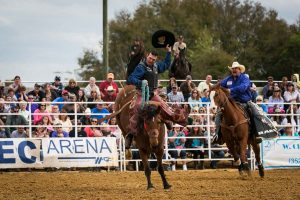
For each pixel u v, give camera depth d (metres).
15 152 20.81
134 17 68.00
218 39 66.62
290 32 67.38
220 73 57.34
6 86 25.58
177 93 23.14
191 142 22.61
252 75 62.91
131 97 14.91
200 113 22.66
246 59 64.69
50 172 20.50
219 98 17.23
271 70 63.03
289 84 24.81
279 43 65.88
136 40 17.66
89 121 22.05
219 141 18.14
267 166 22.34
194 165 23.31
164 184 14.54
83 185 16.22
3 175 19.44
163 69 15.07
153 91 14.45
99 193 14.12
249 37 68.25
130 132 14.34
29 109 20.83
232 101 17.47
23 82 22.48
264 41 66.56
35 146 20.97
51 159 21.02
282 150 22.50
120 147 21.69
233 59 59.19
